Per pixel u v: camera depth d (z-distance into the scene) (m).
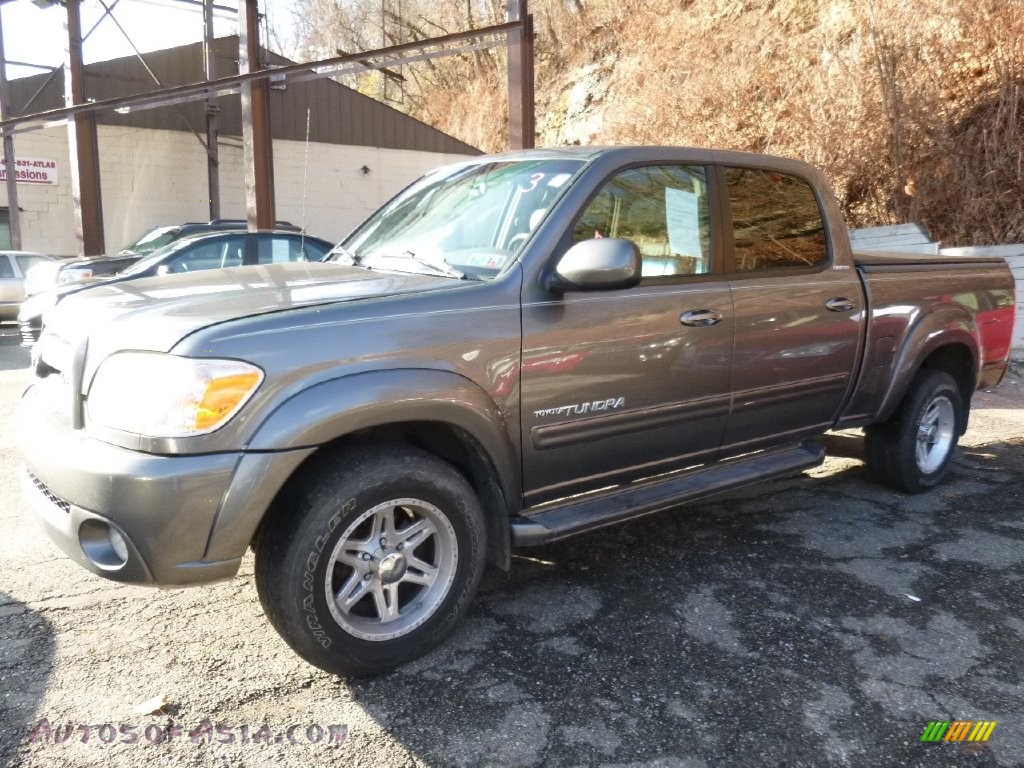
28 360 10.43
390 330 2.78
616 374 3.33
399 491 2.78
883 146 11.65
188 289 3.09
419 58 10.86
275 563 2.64
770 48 14.27
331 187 21.89
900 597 3.50
